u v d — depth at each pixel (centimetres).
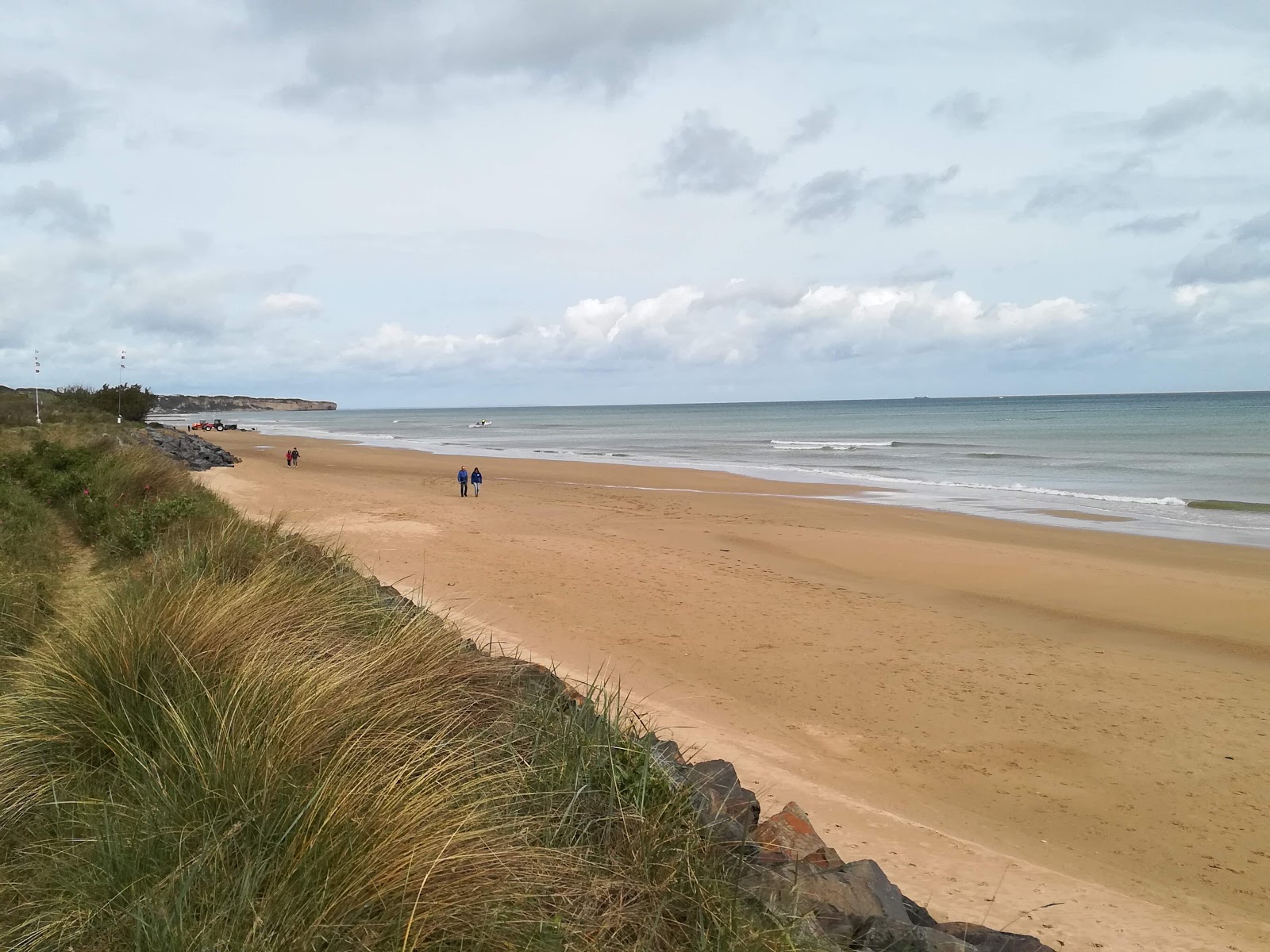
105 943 216
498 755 363
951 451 4797
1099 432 6391
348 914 224
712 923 266
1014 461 4041
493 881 249
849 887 337
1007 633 1123
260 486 2478
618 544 1684
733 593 1280
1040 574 1493
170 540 881
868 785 646
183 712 327
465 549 1533
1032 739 769
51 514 1070
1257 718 828
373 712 355
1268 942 446
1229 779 693
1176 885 526
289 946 208
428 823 261
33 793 294
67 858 254
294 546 805
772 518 2139
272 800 268
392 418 17538
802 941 271
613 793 331
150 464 1553
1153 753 743
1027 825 604
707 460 4281
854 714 813
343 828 250
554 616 1080
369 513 1970
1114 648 1066
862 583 1409
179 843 242
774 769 643
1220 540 1862
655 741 445
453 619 897
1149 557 1664
